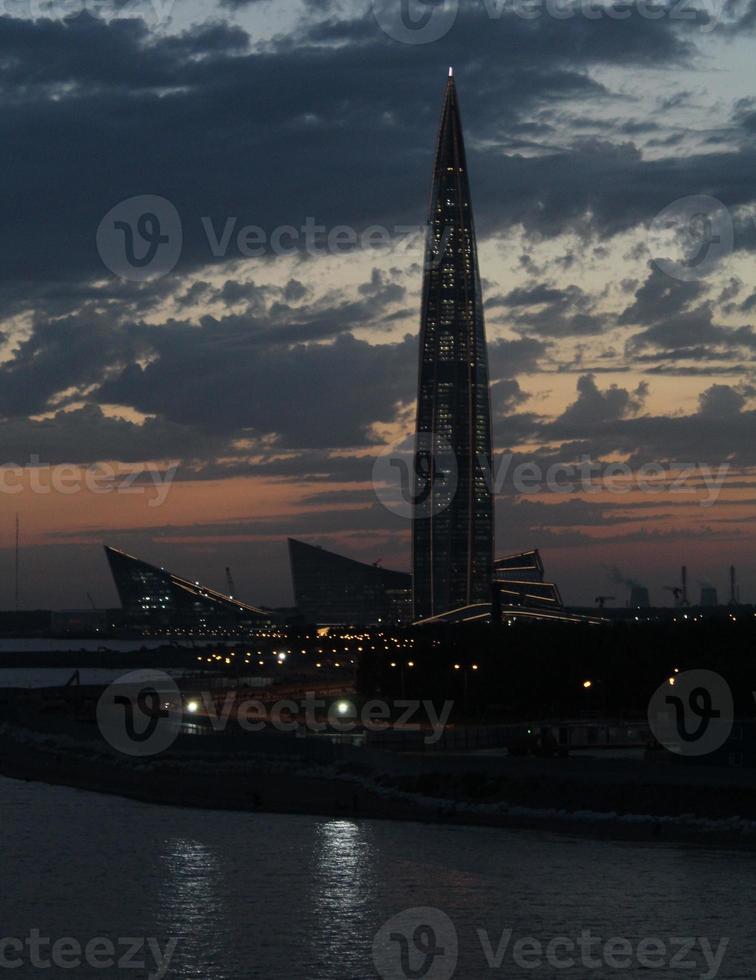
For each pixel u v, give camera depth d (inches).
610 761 6156.5
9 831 6033.5
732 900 4630.9
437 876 4982.8
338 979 3882.9
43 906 4662.9
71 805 6865.2
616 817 5772.6
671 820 5703.7
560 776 6230.3
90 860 5364.2
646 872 4997.5
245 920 4463.6
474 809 6127.0
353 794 6648.6
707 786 5861.2
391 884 4867.1
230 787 7086.6
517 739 7185.0
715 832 5546.3
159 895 4761.3
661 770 6013.8
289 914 4544.8
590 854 5290.4
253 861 5305.1
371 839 5674.2
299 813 6397.6
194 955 4084.6
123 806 6806.1
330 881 4945.9
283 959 4062.5
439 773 6594.5
